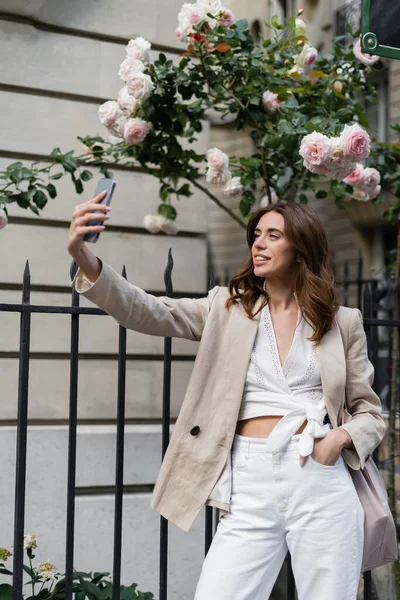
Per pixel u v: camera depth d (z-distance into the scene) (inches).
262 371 100.3
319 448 96.7
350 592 95.7
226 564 95.9
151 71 163.2
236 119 175.9
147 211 208.4
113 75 204.2
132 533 188.5
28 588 173.9
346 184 177.3
